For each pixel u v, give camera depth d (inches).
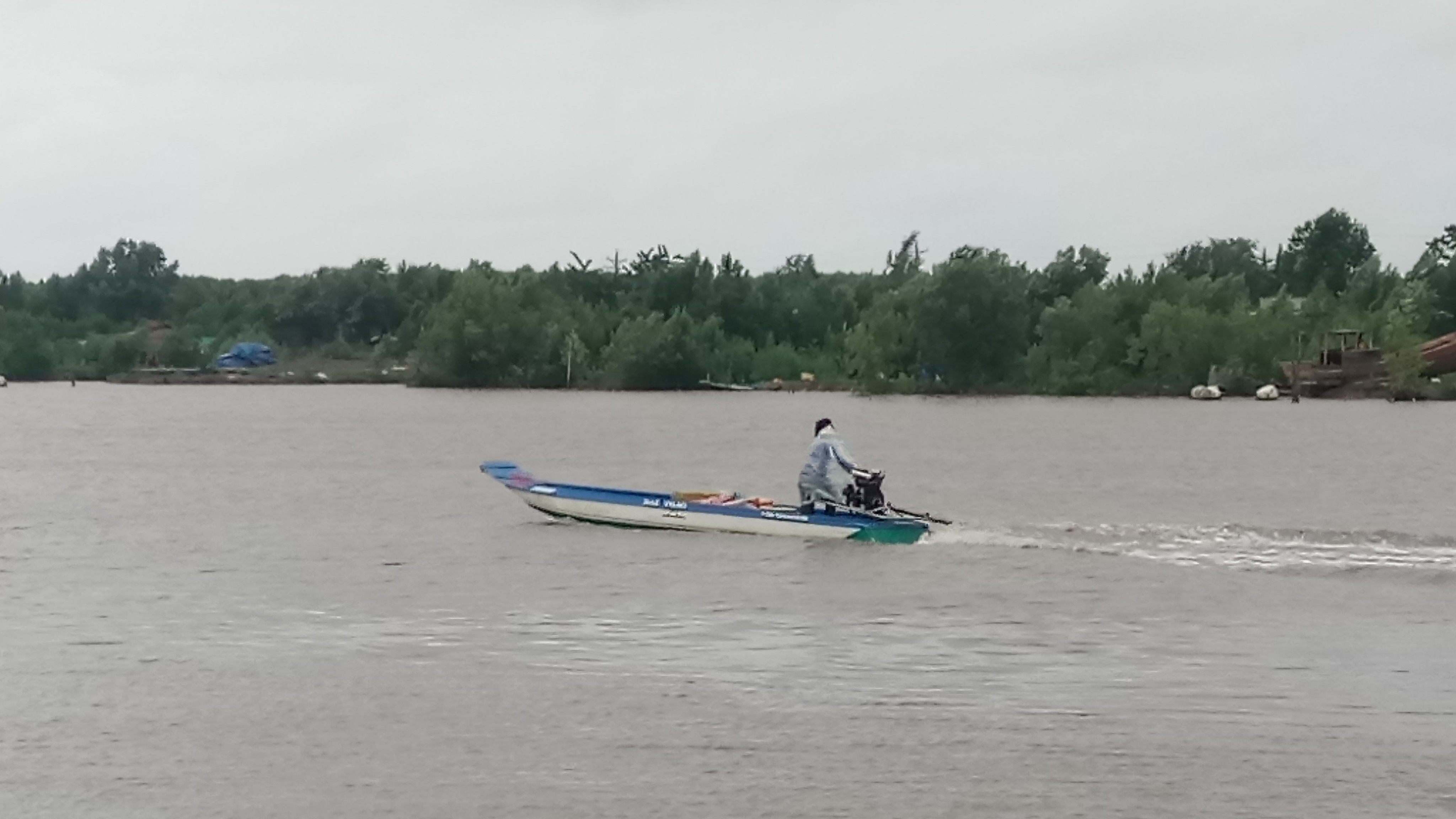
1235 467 2369.6
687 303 6461.6
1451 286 5639.8
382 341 7623.0
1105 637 1000.2
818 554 1325.0
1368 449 2746.1
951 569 1250.6
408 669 925.8
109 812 690.2
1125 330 5295.3
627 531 1473.9
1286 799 705.0
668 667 927.7
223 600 1147.3
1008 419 3882.9
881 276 6894.7
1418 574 1221.7
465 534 1494.8
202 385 7121.1
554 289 6545.3
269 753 767.7
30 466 2477.9
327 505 1814.7
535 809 694.5
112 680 900.0
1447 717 820.0
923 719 821.2
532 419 3959.2
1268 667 922.1
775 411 4384.8
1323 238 7199.8
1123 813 689.6
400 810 693.9
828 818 682.8
